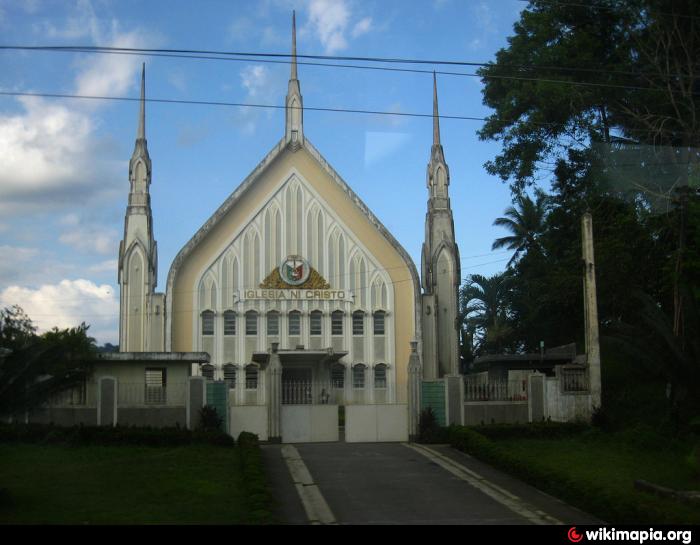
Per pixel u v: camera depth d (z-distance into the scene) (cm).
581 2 4047
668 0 3750
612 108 4062
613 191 3925
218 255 5247
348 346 5281
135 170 5375
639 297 3334
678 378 3156
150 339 5109
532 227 6312
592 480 2395
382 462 2838
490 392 3469
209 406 3266
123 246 5272
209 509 1980
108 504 2005
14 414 2083
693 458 2464
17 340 2120
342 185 5397
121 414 3238
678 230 3644
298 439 3438
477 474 2609
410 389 3450
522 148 4112
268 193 5366
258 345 5194
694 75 3853
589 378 3456
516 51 4191
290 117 5447
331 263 5359
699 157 3741
